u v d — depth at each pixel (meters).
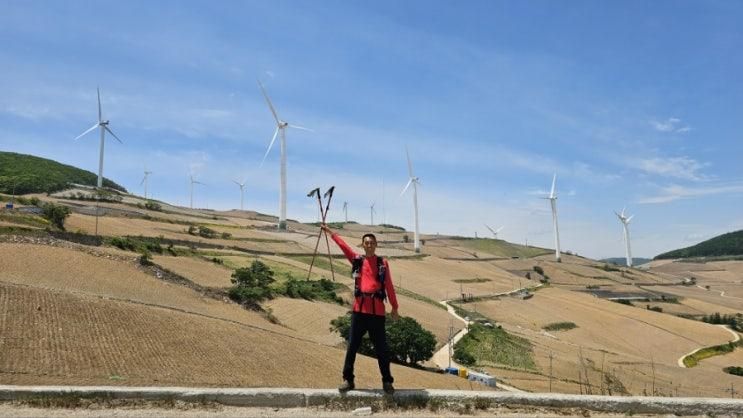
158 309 47.75
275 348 44.25
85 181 182.75
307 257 115.12
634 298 153.62
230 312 59.75
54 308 39.81
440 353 66.81
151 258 71.75
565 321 102.94
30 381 26.75
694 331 104.69
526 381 52.75
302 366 40.56
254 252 107.81
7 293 40.28
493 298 115.94
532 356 69.19
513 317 100.81
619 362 73.19
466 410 8.41
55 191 141.50
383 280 9.07
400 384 37.84
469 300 109.75
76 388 8.18
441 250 188.38
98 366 31.48
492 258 195.00
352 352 8.82
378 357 8.82
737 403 8.77
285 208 145.50
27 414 7.53
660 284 193.00
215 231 121.00
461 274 140.62
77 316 39.62
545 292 133.88
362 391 8.61
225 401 8.24
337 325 62.06
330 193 9.80
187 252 85.69
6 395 7.97
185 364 35.31
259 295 70.81
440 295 112.31
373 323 8.85
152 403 8.11
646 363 74.69
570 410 8.59
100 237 73.69
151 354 35.91
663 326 106.12
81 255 62.06
